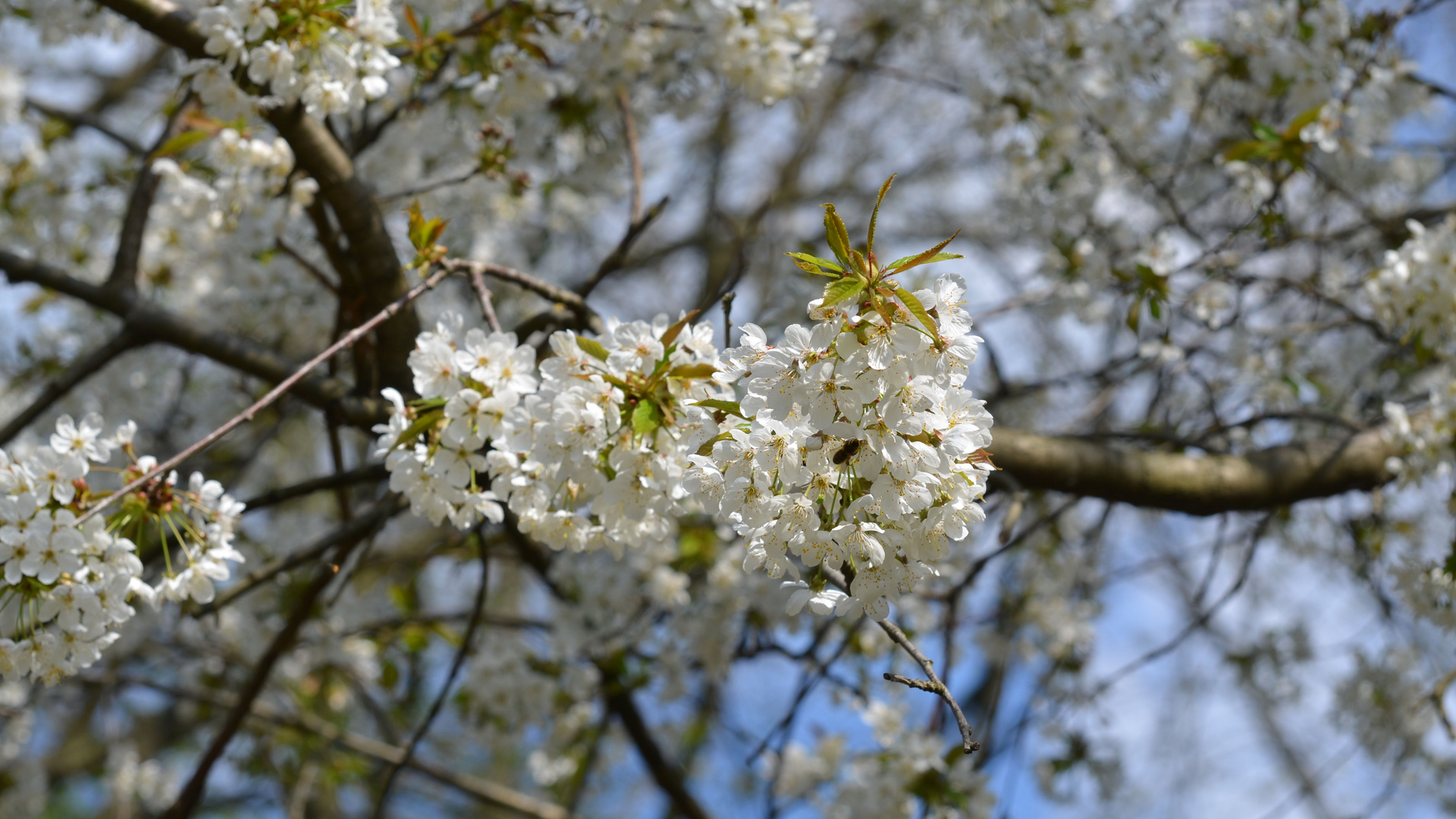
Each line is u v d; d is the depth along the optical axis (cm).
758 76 348
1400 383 454
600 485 187
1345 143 396
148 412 492
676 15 391
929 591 359
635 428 177
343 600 439
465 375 199
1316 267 466
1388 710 449
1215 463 344
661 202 336
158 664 547
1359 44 413
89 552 197
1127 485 335
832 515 177
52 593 193
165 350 479
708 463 177
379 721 489
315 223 324
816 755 421
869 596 177
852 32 704
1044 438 333
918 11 512
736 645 418
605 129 409
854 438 169
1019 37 415
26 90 442
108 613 197
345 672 454
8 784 566
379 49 269
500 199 478
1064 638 454
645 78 407
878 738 361
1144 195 498
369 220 313
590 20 366
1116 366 436
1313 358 495
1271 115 461
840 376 168
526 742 493
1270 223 365
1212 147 466
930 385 169
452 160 442
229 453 512
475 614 341
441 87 392
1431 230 370
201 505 213
